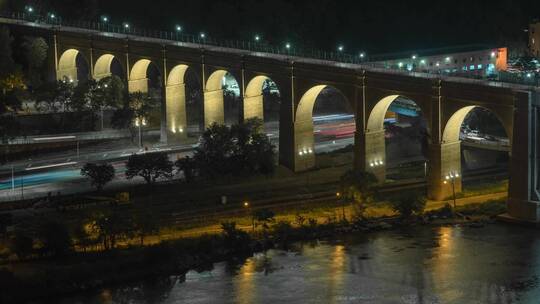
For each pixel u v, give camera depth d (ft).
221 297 579.48
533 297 561.43
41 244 648.38
